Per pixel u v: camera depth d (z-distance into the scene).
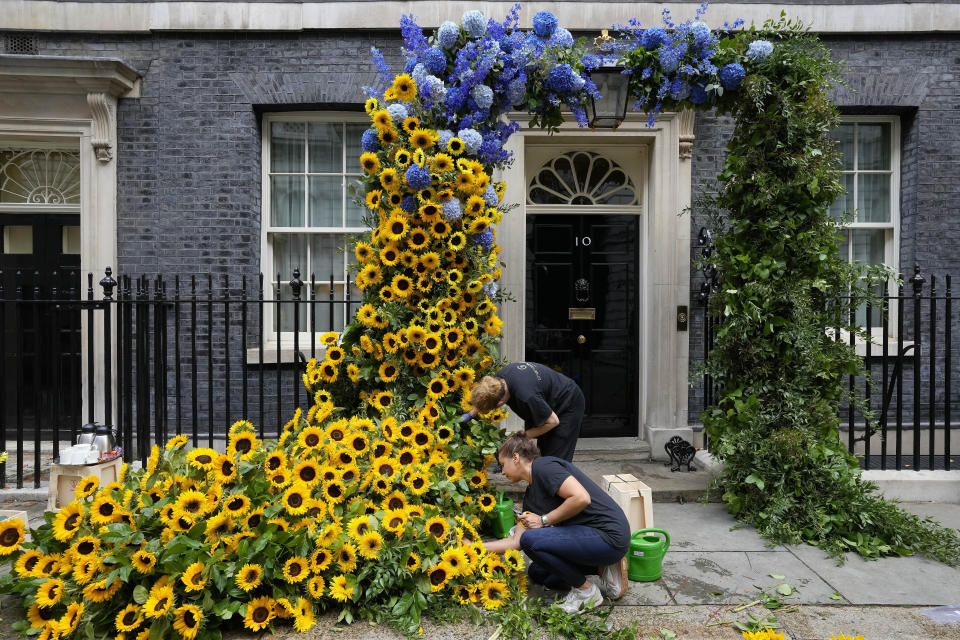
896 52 5.77
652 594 3.20
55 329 4.62
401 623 2.69
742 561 3.62
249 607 2.59
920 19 5.67
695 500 4.72
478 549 3.01
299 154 6.01
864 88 5.74
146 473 3.12
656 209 5.69
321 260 6.05
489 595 2.87
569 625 2.72
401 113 3.88
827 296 4.39
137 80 5.67
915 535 3.79
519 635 2.69
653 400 5.70
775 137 4.18
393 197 3.89
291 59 5.70
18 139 5.65
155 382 4.53
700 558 3.66
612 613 2.99
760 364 4.30
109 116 5.56
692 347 5.78
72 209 5.86
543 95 4.12
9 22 5.60
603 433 6.07
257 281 5.76
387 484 3.13
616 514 2.97
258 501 2.86
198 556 2.60
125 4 5.62
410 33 4.04
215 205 5.68
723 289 4.44
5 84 5.43
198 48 5.68
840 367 4.34
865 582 3.35
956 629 2.85
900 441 4.79
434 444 3.58
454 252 3.91
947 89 5.78
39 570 2.67
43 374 5.89
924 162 5.81
